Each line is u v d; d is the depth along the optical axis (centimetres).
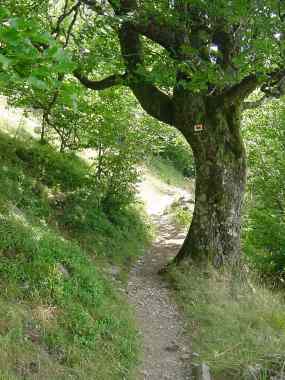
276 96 505
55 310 317
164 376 329
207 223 545
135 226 754
